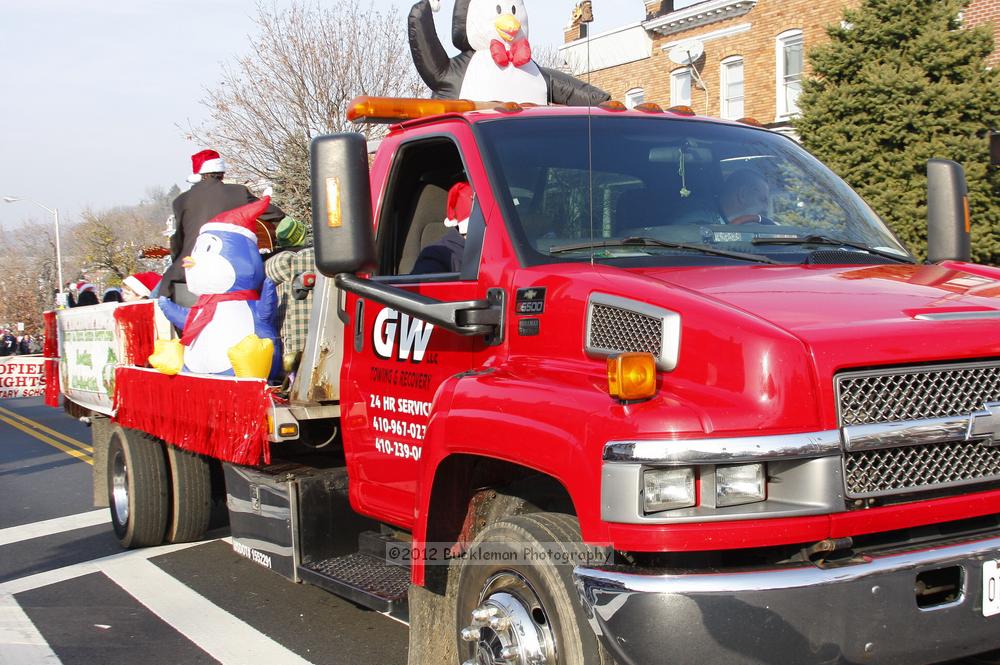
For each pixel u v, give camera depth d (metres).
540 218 3.99
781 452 2.84
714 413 2.89
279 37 26.41
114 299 11.58
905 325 3.06
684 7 25.70
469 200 4.41
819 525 2.88
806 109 17.09
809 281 3.50
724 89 25.69
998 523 3.25
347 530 5.14
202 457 7.50
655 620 2.80
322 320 5.28
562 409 3.16
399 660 5.30
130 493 7.47
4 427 18.38
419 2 8.48
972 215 15.83
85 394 8.73
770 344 2.92
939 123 15.99
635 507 2.85
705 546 2.84
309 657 5.38
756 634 2.78
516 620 3.36
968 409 3.09
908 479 3.01
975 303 3.30
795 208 4.37
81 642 5.72
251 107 26.39
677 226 4.06
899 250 4.34
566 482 3.09
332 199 3.74
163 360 6.40
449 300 4.13
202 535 7.71
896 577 2.88
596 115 4.54
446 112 4.83
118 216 58.25
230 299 6.16
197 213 8.21
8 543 8.48
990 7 20.36
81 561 7.61
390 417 4.50
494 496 3.83
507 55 7.97
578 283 3.50
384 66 26.83
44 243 71.25
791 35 24.03
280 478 5.21
